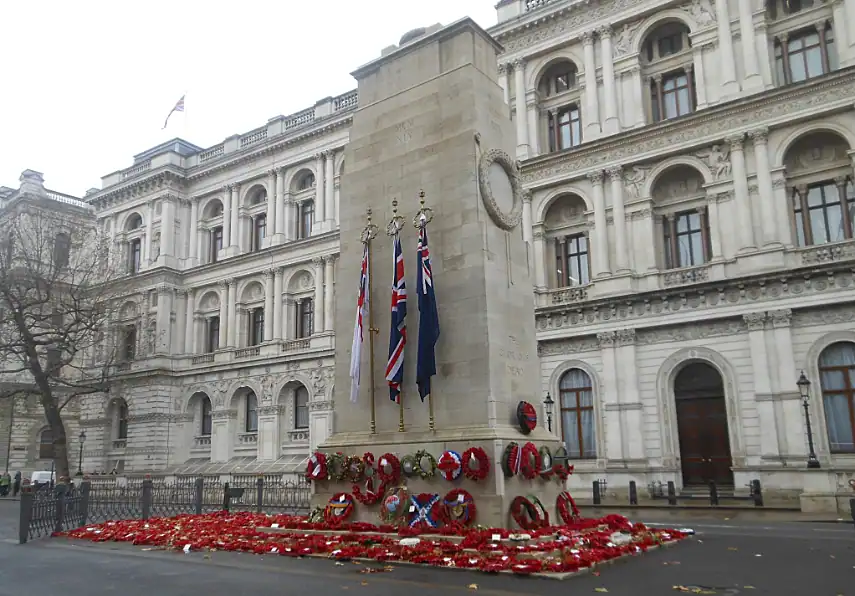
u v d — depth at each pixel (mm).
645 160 40219
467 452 16391
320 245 56219
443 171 19094
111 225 69500
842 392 33250
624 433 38125
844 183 35844
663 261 40438
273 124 61469
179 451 61219
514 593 11336
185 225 66312
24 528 20219
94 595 11938
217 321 63531
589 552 14133
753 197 36938
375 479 18047
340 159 57625
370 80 21562
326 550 15727
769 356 34781
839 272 33344
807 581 12281
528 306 19672
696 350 37000
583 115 43625
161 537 19172
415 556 14375
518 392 18438
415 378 18312
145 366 62312
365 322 19406
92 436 65375
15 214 57000
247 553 16547
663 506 32250
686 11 40875
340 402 19859
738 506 30797
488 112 19750
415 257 19094
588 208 41906
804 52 37969
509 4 47000
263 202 62875
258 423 56750
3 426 66500
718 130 38219
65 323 58062
